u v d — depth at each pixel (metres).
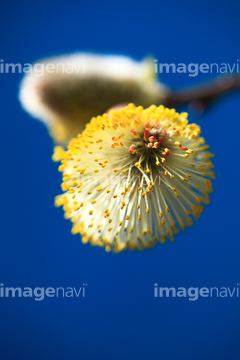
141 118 0.10
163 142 0.10
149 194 0.10
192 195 0.10
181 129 0.10
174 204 0.10
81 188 0.10
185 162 0.10
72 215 0.10
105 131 0.10
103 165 0.10
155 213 0.10
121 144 0.10
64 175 0.10
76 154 0.10
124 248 0.10
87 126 0.10
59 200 0.10
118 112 0.10
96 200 0.10
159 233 0.10
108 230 0.10
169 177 0.10
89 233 0.10
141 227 0.10
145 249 0.10
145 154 0.10
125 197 0.10
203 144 0.10
